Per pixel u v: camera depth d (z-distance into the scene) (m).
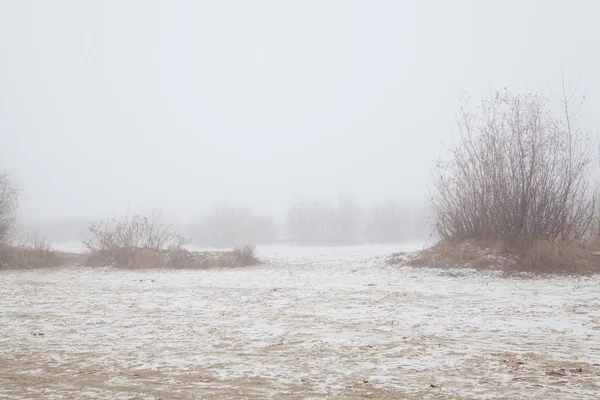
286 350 8.03
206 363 7.30
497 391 5.70
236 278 20.78
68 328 10.18
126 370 6.98
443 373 6.52
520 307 12.12
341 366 6.99
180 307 12.95
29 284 19.08
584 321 10.14
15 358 7.74
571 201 22.45
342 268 24.48
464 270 20.81
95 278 21.47
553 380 6.09
